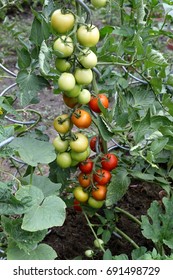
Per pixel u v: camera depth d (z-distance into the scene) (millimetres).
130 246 798
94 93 634
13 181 596
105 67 705
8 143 552
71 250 796
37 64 609
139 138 611
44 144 605
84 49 568
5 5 740
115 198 659
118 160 720
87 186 667
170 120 658
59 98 1424
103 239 700
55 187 623
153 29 731
